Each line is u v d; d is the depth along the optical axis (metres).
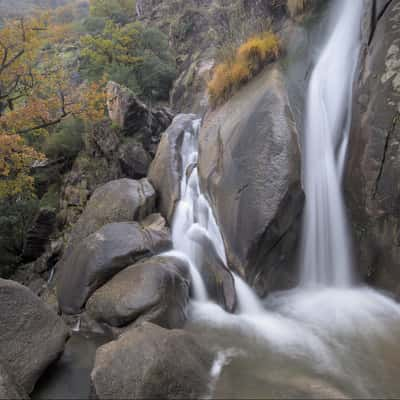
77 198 12.82
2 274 12.35
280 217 5.48
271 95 6.40
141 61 21.91
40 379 4.05
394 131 5.48
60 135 14.94
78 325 5.47
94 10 32.69
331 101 6.98
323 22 7.83
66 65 28.48
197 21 25.38
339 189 6.52
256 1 10.05
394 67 5.61
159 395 3.29
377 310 5.48
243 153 6.20
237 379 3.81
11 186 12.43
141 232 6.80
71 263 6.39
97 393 3.45
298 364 4.18
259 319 5.37
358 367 4.15
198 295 6.09
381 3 6.10
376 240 5.91
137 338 3.82
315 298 5.93
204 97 17.89
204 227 7.12
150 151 12.89
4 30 13.53
